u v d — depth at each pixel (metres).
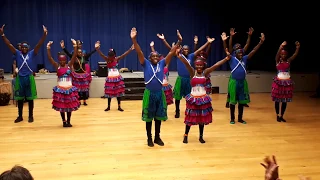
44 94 8.69
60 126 6.03
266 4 10.55
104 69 9.12
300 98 8.82
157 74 4.82
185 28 10.78
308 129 5.92
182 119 6.60
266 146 5.01
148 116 4.89
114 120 6.48
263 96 9.13
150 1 10.55
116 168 4.17
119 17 10.43
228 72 10.52
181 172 4.07
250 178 3.91
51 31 10.05
